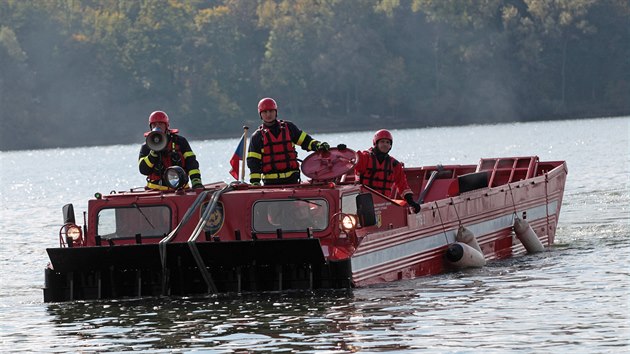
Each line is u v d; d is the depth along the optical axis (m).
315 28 193.50
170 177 21.31
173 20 193.50
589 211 34.84
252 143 21.94
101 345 17.02
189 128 189.00
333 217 20.50
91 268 20.67
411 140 126.19
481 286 20.78
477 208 24.11
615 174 51.84
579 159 68.69
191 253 20.16
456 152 90.38
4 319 19.47
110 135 181.62
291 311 18.70
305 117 192.88
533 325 17.09
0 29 184.38
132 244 20.75
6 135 174.50
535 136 118.19
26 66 180.50
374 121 190.38
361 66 190.62
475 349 15.70
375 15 194.50
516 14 189.00
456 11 190.38
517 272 22.48
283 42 193.38
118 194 21.61
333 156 21.75
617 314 17.62
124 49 188.00
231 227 20.94
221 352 16.09
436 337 16.53
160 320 18.56
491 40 187.75
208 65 193.00
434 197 26.42
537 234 26.62
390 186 22.53
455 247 22.78
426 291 20.30
